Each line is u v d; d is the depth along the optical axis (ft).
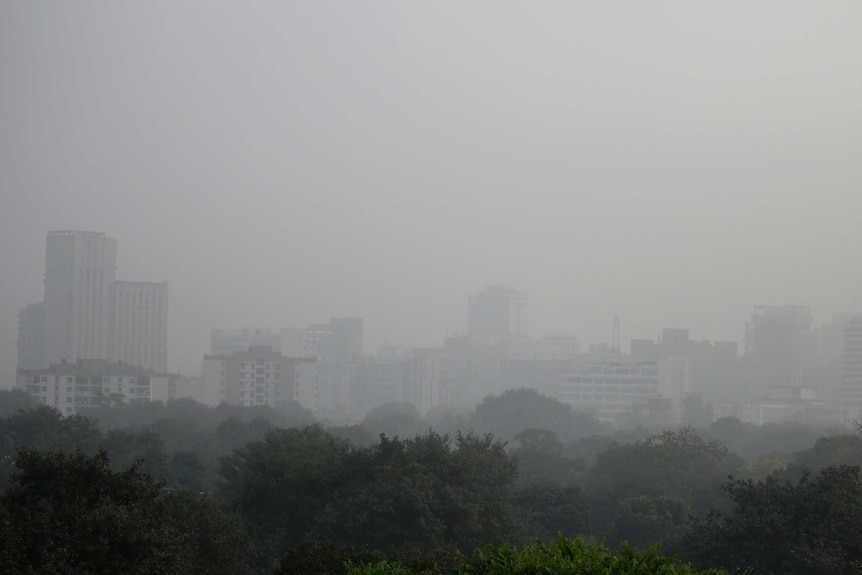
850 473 128.16
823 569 113.70
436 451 165.48
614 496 233.14
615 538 198.29
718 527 132.16
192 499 127.65
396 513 144.77
